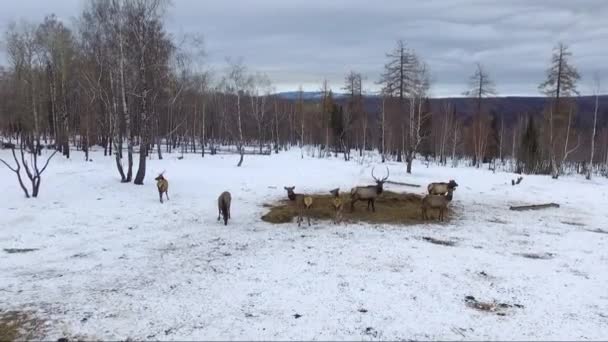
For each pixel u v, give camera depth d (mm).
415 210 21672
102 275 11859
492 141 63031
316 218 19406
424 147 67438
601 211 23156
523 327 9453
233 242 15320
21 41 42250
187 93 54594
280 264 13047
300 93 77312
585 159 66438
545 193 28047
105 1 25688
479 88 51312
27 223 16734
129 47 25594
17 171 20406
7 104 51469
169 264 12867
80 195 21594
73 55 43344
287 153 65125
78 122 57531
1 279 11430
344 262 13367
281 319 9484
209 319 9414
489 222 19812
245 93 56250
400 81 45812
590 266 13781
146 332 8805
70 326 8984
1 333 8672
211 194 23516
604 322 9805
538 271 13133
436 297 10898
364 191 20797
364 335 8898
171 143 68625
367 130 77812
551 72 42312
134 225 17141
